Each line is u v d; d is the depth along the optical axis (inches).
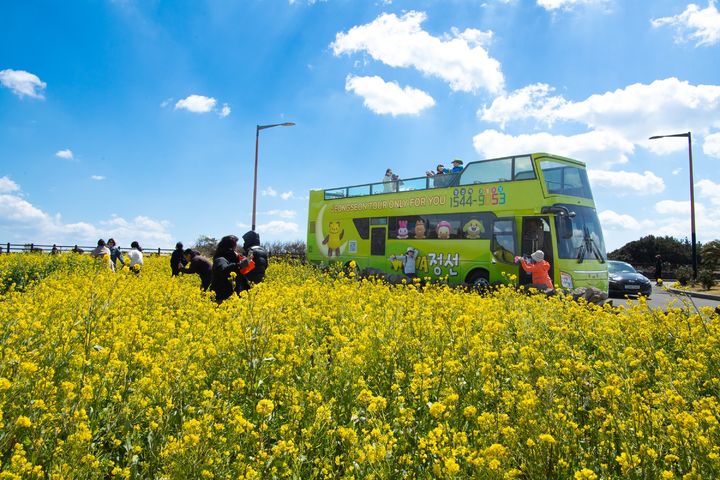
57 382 155.1
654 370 197.8
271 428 138.6
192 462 113.0
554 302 341.4
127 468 115.6
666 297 919.0
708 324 249.1
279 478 119.5
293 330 221.9
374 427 129.6
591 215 588.4
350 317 278.4
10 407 123.8
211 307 284.4
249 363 175.3
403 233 701.9
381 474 113.2
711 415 124.6
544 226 559.2
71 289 310.7
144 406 137.1
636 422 131.3
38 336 190.2
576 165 600.4
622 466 113.4
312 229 850.8
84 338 185.8
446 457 111.2
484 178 624.1
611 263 973.2
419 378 153.3
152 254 1178.6
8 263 619.2
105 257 280.8
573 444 124.9
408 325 228.2
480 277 612.7
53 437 118.6
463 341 196.2
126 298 287.7
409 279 682.8
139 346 196.9
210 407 133.2
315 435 131.5
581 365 175.6
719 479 109.9
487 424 124.5
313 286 374.6
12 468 103.3
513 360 198.5
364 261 750.5
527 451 117.9
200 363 176.6
